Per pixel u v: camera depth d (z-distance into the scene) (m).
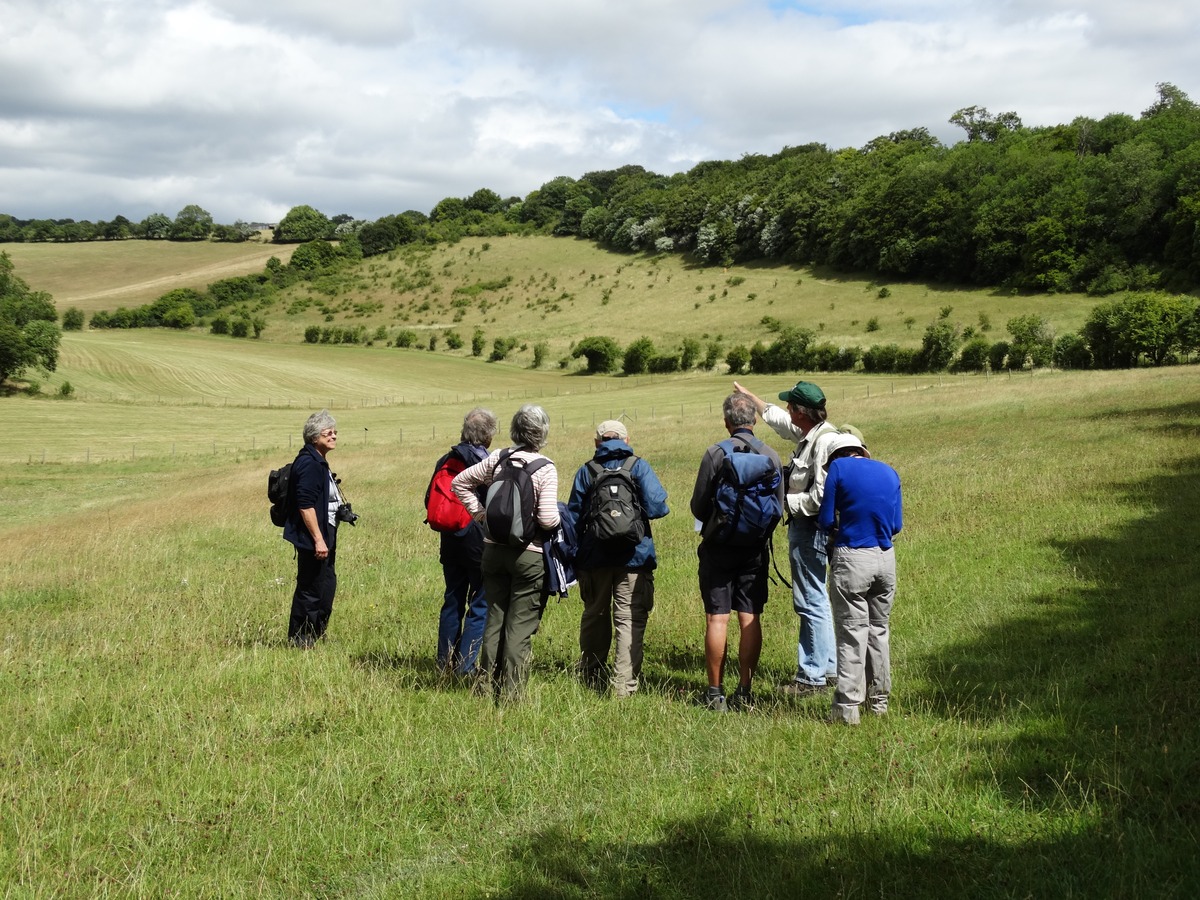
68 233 197.88
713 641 6.12
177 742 5.29
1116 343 62.44
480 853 3.98
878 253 116.19
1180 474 13.66
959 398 35.59
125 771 4.86
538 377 94.06
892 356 75.00
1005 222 101.06
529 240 179.50
